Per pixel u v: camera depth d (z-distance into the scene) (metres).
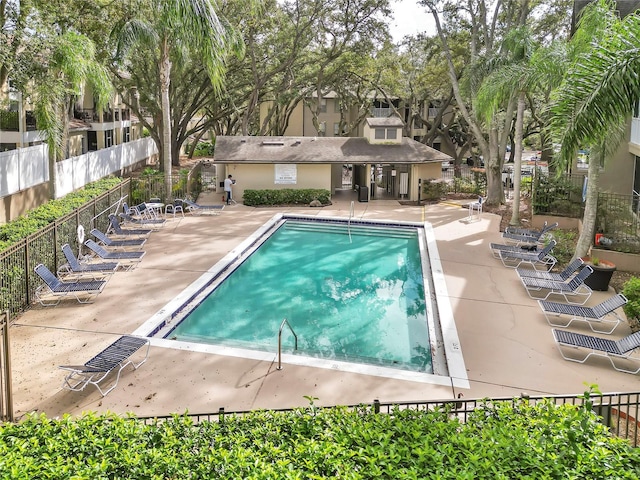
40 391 9.46
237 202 30.09
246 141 31.78
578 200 22.78
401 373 10.22
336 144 31.91
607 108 11.58
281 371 10.24
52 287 13.61
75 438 5.50
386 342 12.54
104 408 8.95
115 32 24.30
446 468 4.92
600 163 16.53
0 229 14.66
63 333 11.88
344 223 25.70
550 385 9.85
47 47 17.30
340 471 4.82
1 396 8.04
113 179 25.44
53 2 18.66
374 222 25.23
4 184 18.02
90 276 15.93
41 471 4.79
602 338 11.62
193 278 15.91
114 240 19.89
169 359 10.70
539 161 42.84
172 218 25.08
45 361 10.57
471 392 9.55
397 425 5.76
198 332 12.94
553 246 17.02
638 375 10.29
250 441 5.67
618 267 16.66
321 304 15.07
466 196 31.97
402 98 51.53
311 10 37.81
